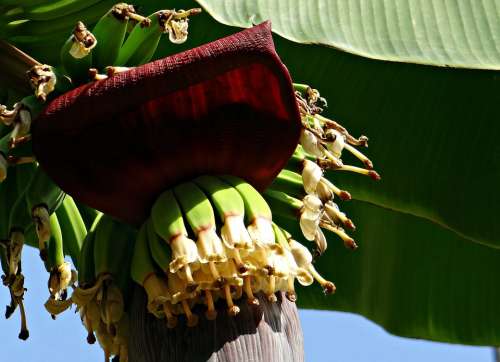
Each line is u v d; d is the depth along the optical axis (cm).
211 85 141
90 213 158
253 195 142
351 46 160
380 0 164
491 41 164
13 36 157
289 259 140
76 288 145
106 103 138
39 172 146
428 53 162
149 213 145
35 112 143
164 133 142
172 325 138
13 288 146
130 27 150
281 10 159
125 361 143
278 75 138
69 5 155
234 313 136
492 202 172
